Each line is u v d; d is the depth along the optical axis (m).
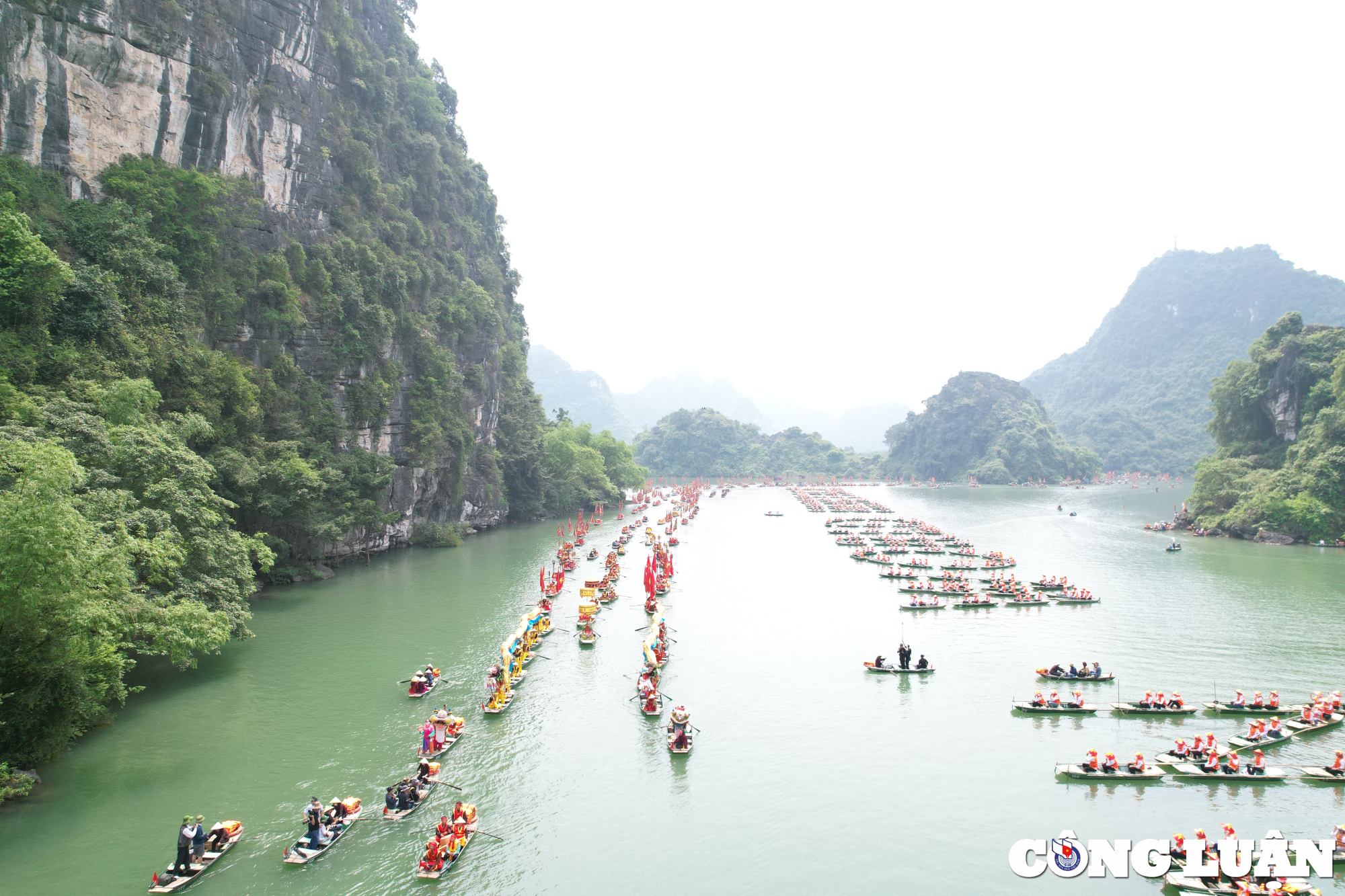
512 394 152.88
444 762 38.72
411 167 120.88
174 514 49.09
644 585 81.25
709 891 28.77
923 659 54.41
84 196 67.56
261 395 76.38
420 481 106.38
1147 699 47.34
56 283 54.94
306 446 80.31
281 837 31.27
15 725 33.91
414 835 31.88
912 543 126.56
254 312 78.44
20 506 32.28
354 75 105.94
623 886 28.94
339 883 28.38
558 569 91.19
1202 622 69.31
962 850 31.81
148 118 73.56
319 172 95.50
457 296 123.81
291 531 79.19
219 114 79.94
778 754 40.78
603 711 46.25
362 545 94.62
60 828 31.45
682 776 38.09
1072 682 52.56
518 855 30.80
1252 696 49.28
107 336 59.12
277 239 84.56
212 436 66.81
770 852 31.48
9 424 43.28
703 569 100.50
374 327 91.94
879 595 82.38
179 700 46.06
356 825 32.34
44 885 27.67
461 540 115.94
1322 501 119.25
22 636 33.22
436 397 107.75
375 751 39.62
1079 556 111.62
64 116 66.19
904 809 35.12
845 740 42.69
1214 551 115.00
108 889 27.55
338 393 88.44
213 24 79.44
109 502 43.47
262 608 69.19
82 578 35.09
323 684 49.59
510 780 37.22
